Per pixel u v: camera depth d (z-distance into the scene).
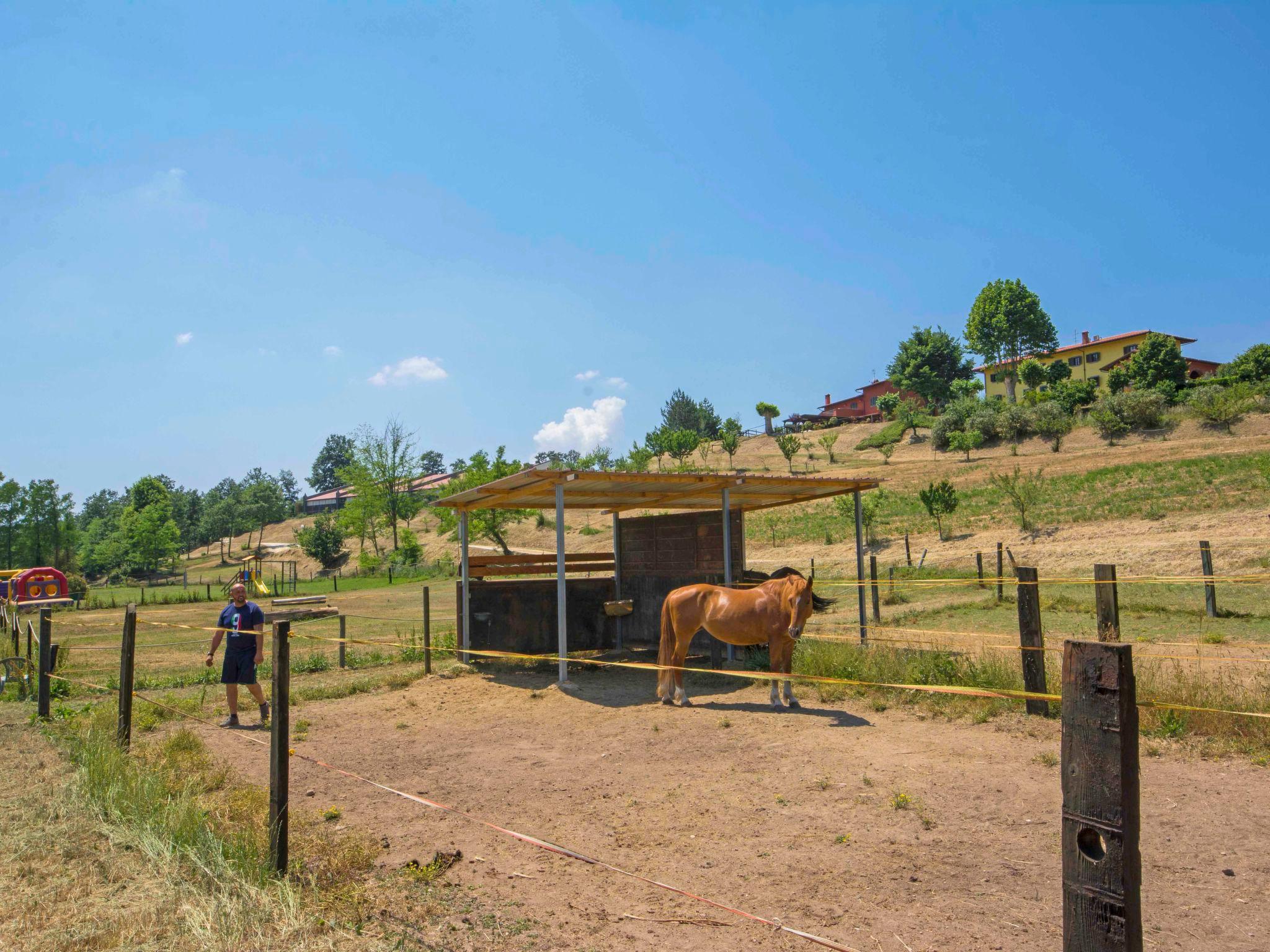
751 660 12.80
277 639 4.74
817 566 31.95
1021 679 9.00
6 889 4.55
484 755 8.00
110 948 3.81
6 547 67.81
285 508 130.50
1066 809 2.29
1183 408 53.41
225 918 4.03
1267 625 13.34
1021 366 77.19
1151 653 11.09
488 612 14.46
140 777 6.23
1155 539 26.14
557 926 4.11
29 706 10.90
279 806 4.69
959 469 51.16
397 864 5.05
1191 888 4.38
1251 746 6.75
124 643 8.33
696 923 4.12
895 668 10.12
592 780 6.91
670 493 13.84
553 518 64.94
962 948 3.75
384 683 12.44
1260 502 28.08
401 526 81.44
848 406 111.25
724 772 6.98
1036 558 26.77
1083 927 2.21
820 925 4.05
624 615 15.12
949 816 5.61
